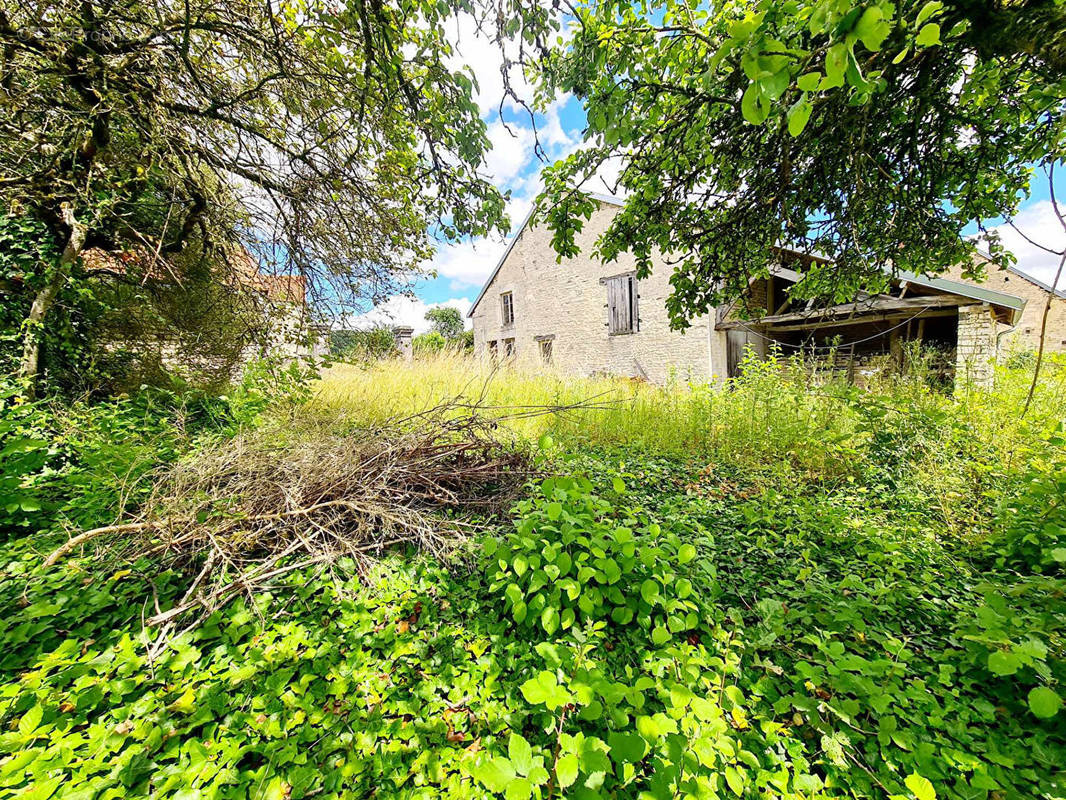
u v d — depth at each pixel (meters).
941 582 2.21
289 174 4.10
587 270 12.90
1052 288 1.73
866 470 3.51
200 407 4.97
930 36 1.18
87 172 3.91
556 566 1.83
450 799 1.24
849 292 4.02
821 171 3.01
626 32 2.22
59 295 4.00
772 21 1.09
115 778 1.21
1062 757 1.28
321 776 1.29
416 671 1.72
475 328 17.70
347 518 2.68
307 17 2.77
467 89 2.51
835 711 1.39
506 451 3.77
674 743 1.09
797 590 2.09
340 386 6.98
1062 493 2.24
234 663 1.68
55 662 1.54
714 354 10.36
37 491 2.60
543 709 1.44
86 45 3.13
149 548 2.21
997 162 2.87
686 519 2.73
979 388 4.82
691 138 2.78
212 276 5.30
